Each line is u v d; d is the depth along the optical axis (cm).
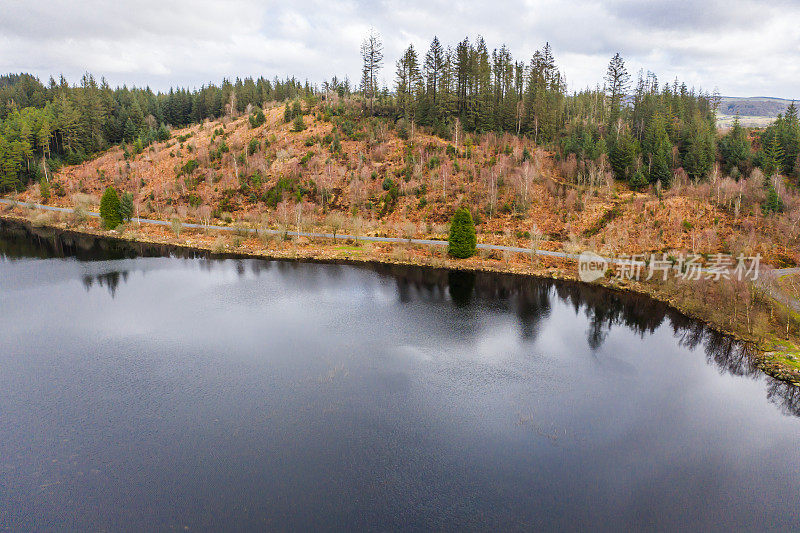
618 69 11994
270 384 3947
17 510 2606
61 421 3419
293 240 9131
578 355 4653
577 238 8369
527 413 3578
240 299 6169
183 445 3150
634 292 6625
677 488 2825
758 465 3053
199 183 11719
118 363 4306
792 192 8988
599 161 9812
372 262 8194
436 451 3112
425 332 5147
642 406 3734
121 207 10106
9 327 5128
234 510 2595
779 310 5347
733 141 10294
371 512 2588
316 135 12750
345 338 4931
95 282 6875
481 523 2528
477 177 10200
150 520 2528
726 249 7469
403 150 11631
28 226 10688
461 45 12625
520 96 13425
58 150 14612
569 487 2808
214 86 19550
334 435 3262
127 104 17838
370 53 13862
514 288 6875
